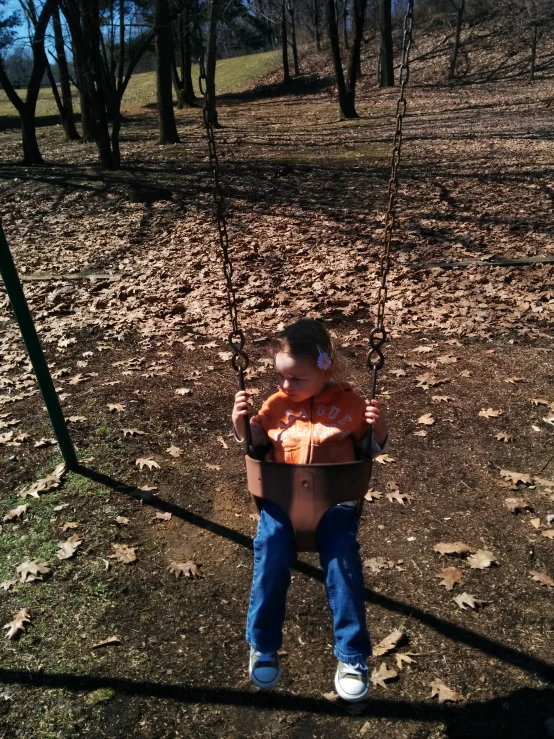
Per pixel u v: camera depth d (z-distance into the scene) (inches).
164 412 187.8
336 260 320.2
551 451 161.8
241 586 122.2
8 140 942.4
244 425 98.0
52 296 291.9
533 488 148.2
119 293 291.9
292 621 114.0
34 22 633.0
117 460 163.3
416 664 104.8
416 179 493.7
